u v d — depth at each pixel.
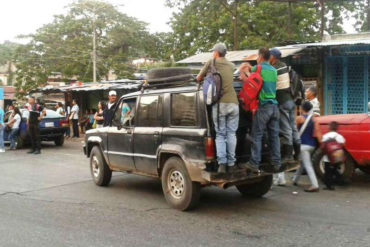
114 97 9.23
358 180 8.55
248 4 23.83
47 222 6.01
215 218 6.05
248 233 5.32
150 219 6.07
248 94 5.97
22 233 5.50
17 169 11.10
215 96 5.74
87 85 22.16
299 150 6.80
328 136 7.55
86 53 34.12
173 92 6.62
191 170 6.07
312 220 5.84
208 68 6.05
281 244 4.89
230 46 23.06
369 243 4.87
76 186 8.66
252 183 7.16
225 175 5.82
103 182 8.49
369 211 6.25
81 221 6.04
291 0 15.92
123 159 7.71
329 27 23.95
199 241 5.05
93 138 8.52
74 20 35.78
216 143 5.85
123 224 5.84
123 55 36.31
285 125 6.55
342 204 6.68
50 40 35.34
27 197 7.73
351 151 7.86
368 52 12.07
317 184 7.56
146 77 7.55
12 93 42.94
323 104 13.12
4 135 16.03
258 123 6.02
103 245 4.96
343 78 12.79
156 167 6.89
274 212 6.30
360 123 7.74
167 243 5.00
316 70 13.21
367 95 12.38
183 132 6.27
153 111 7.02
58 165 11.63
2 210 6.77
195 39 24.81
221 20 22.70
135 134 7.32
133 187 8.41
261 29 22.98
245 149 6.39
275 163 6.23
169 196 6.64
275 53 6.48
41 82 34.44
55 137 16.42
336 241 4.96
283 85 6.43
